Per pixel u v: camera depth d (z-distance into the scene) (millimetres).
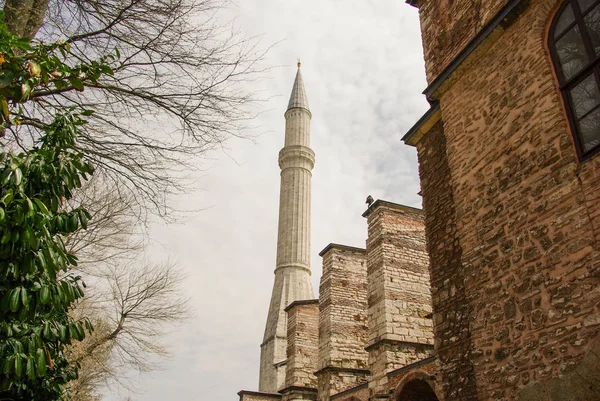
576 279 6531
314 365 22656
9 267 5172
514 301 7512
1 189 5211
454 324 9625
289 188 55531
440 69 10953
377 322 15742
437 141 11430
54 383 7434
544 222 7254
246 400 23656
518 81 8344
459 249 9891
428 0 11984
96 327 17828
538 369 6812
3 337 5570
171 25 7703
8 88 5039
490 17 9477
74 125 6227
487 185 8633
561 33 7734
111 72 5984
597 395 5875
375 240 17172
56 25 7484
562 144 7203
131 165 8203
